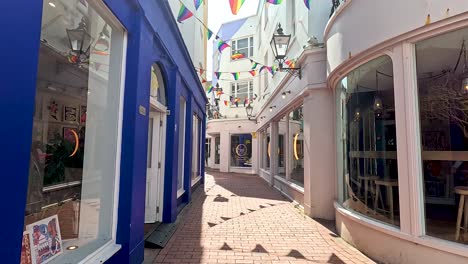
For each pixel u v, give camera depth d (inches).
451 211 125.1
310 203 225.6
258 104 604.1
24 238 88.4
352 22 159.6
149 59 141.6
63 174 119.0
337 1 197.8
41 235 96.3
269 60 462.9
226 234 182.2
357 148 179.5
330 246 161.2
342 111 199.6
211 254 146.8
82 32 118.3
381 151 155.2
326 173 221.3
